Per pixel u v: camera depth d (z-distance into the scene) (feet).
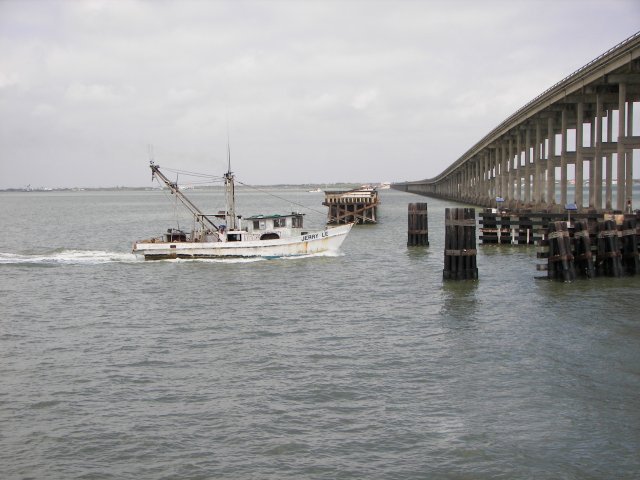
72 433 66.74
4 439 65.62
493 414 69.56
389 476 58.23
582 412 69.77
